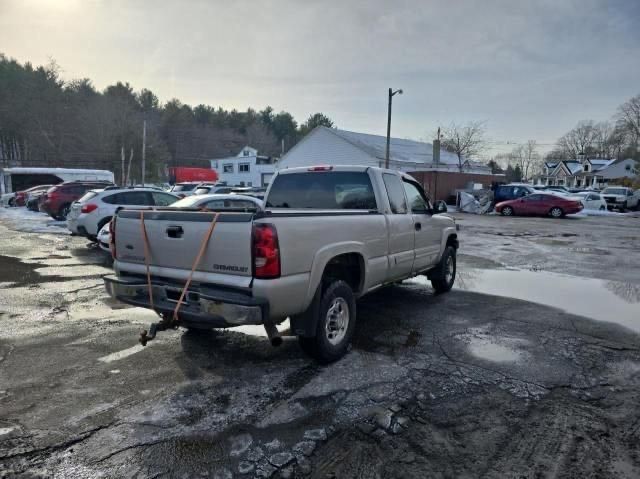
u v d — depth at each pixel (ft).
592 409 10.54
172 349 14.02
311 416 10.04
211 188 56.29
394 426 9.67
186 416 9.96
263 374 12.23
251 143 272.10
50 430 9.32
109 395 10.90
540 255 35.96
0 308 18.60
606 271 29.12
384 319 17.62
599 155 287.07
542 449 8.90
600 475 8.11
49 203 56.18
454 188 108.58
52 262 29.58
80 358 13.24
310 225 11.76
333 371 12.48
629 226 63.41
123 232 13.25
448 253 21.97
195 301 11.45
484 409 10.46
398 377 12.13
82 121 181.88
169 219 12.01
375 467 8.28
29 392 11.03
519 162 325.42
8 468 8.07
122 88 261.44
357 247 13.87
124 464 8.24
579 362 13.39
